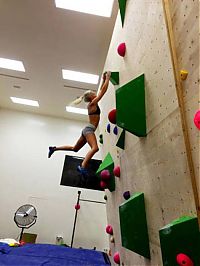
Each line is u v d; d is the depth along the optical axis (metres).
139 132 1.25
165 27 0.99
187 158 0.78
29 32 3.50
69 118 6.50
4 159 5.81
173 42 0.89
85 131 2.40
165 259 0.84
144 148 1.29
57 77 4.59
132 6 1.58
